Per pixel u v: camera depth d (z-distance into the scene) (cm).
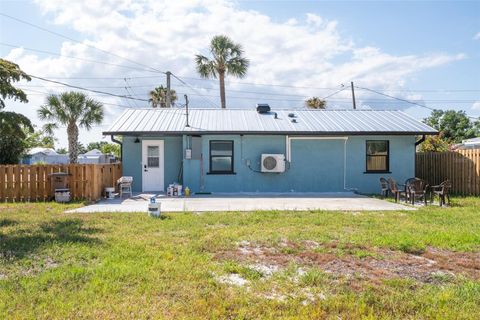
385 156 1680
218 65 3216
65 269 524
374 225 866
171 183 1670
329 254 616
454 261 588
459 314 402
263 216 985
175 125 1655
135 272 513
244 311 401
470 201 1323
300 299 437
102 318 387
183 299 435
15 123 1051
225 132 1575
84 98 2608
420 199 1367
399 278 509
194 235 752
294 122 1728
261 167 1598
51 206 1193
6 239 698
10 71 998
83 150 5997
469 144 3134
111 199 1405
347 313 402
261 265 564
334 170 1648
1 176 1334
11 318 383
